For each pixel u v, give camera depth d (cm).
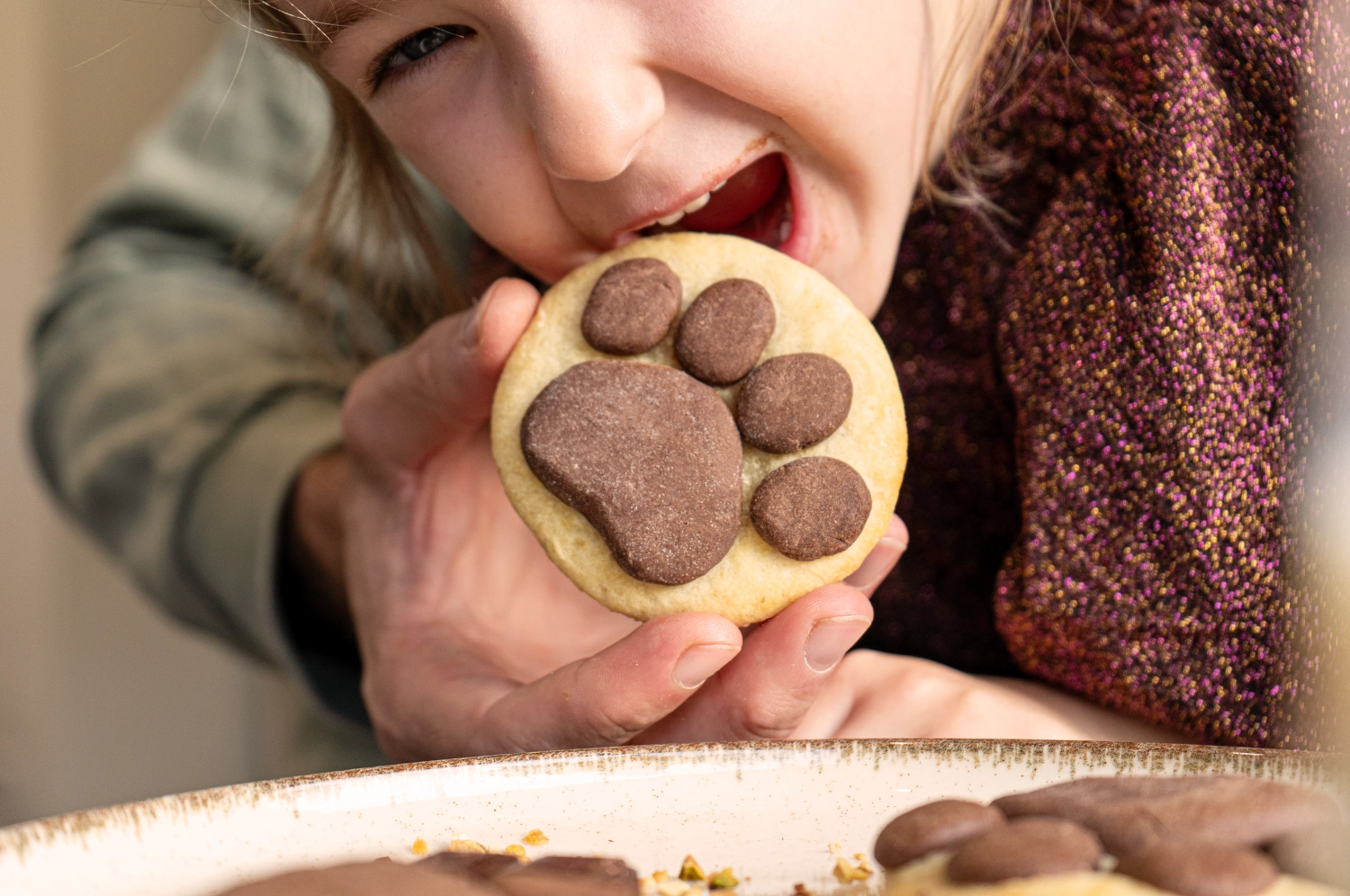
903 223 43
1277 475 37
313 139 67
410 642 42
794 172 39
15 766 103
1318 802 29
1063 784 30
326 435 54
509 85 37
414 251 53
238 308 66
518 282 39
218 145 71
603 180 37
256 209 70
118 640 105
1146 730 40
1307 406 37
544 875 29
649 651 34
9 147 102
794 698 35
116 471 58
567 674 36
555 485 36
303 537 51
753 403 36
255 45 61
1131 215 40
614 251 39
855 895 30
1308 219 37
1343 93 37
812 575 35
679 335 36
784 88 37
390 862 29
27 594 103
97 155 105
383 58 39
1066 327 41
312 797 31
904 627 47
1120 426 40
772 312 37
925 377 46
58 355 66
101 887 29
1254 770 30
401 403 42
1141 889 28
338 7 37
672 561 35
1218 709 39
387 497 45
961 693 39
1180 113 39
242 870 30
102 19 103
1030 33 42
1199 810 29
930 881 29
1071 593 40
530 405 36
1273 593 37
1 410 103
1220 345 38
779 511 35
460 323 40
